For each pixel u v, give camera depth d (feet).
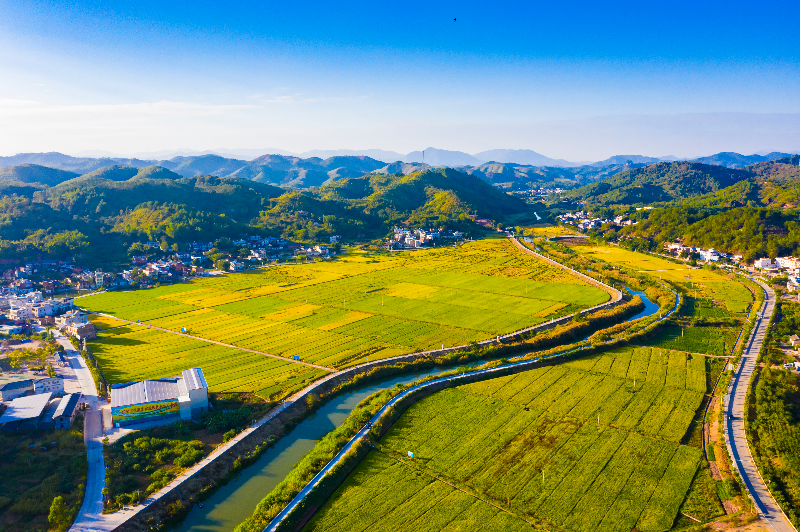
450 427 390.01
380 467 338.75
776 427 364.58
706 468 328.29
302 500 299.99
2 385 448.65
